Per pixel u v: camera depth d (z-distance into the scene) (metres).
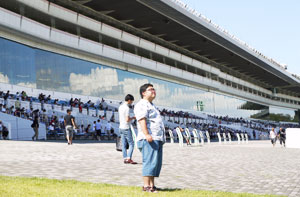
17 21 31.45
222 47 63.88
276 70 83.25
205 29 54.03
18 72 32.22
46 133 28.45
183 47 63.72
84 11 43.75
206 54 69.00
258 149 21.20
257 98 93.06
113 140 31.73
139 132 6.05
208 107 69.50
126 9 44.69
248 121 86.88
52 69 36.38
